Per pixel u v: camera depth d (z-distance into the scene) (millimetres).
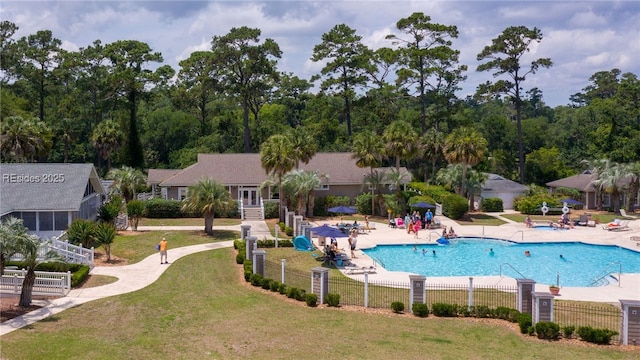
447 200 62188
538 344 22922
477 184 67062
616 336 23250
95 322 25312
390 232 53188
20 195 44312
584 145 102250
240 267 36719
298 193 57781
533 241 49281
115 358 20953
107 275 34531
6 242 26156
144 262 38438
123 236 48062
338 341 22922
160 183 66438
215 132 103812
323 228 39469
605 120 94125
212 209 48969
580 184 72562
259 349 21984
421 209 60656
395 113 105312
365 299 27984
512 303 28188
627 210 67562
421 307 26516
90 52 98125
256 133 103125
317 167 67688
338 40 93188
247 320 25594
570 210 69375
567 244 49406
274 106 128500
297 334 23719
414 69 89250
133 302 28531
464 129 66625
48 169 47875
